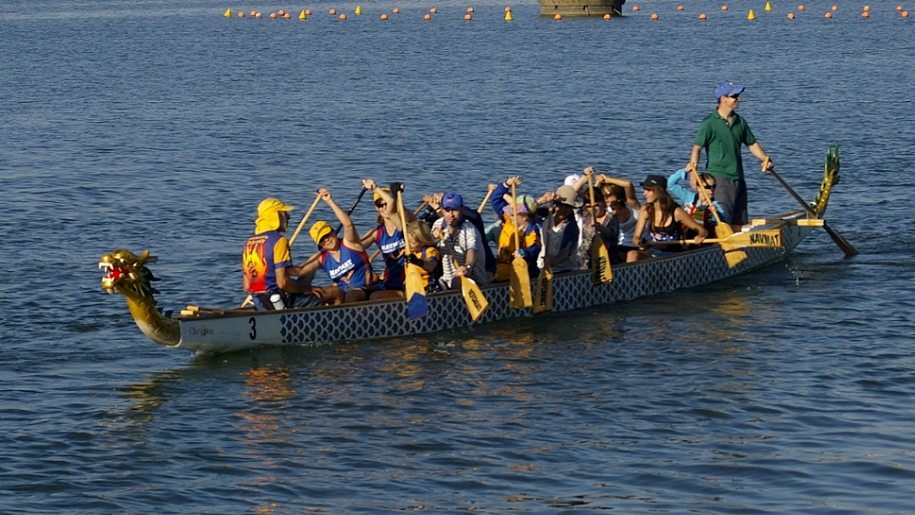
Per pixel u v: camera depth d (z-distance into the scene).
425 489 20.03
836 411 23.50
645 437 22.30
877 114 70.88
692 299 33.31
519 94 85.88
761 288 34.44
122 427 23.05
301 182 52.88
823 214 40.94
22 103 84.94
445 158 58.66
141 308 25.95
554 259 31.86
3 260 37.47
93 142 64.81
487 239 33.88
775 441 21.98
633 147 61.16
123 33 167.25
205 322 27.08
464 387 25.33
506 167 56.19
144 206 47.06
